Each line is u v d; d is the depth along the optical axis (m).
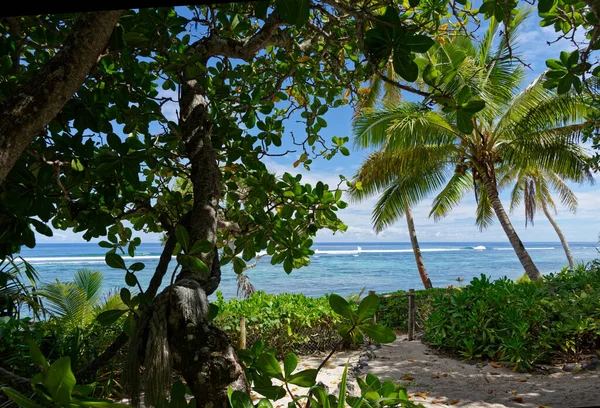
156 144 2.81
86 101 2.23
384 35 1.61
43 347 4.82
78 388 1.15
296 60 3.33
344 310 1.62
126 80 2.61
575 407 4.64
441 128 13.09
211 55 2.64
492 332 6.80
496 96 12.87
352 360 7.30
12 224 2.04
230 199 3.11
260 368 1.62
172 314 1.46
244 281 14.84
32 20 2.54
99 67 2.55
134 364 1.44
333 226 3.25
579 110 12.44
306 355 7.84
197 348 1.42
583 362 6.33
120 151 2.16
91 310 6.68
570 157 13.30
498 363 6.57
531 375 6.01
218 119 2.96
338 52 3.51
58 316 6.33
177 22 2.33
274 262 2.90
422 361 6.92
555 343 6.50
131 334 1.62
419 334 9.26
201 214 1.92
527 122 13.34
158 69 3.09
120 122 2.81
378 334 1.59
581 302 7.06
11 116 1.23
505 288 7.49
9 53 2.50
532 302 6.79
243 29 3.03
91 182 2.37
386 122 13.35
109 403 1.07
